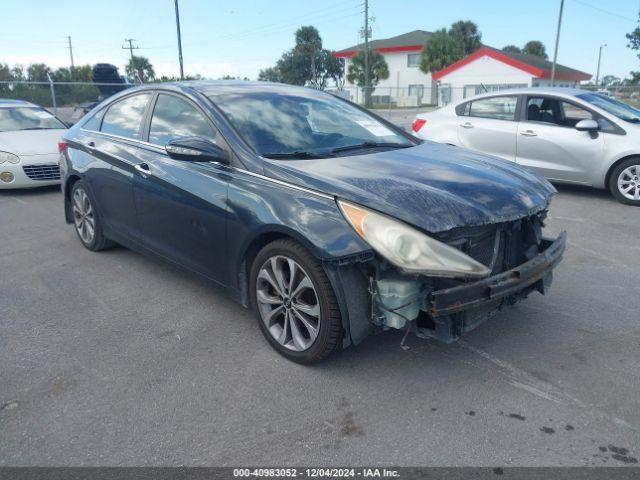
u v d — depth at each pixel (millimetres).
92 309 3959
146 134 4211
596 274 4578
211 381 2988
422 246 2609
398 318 2732
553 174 7594
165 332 3582
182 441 2496
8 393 2887
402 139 4164
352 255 2691
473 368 3092
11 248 5473
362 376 3018
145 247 4312
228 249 3379
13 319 3801
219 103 3781
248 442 2486
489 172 3354
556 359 3188
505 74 41281
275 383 2961
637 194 7000
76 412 2717
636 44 38438
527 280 2922
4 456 2400
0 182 8102
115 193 4484
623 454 2379
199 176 3551
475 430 2549
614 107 7539
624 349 3299
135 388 2926
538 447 2428
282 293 3119
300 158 3357
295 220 2891
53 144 8492
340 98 4652
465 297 2674
